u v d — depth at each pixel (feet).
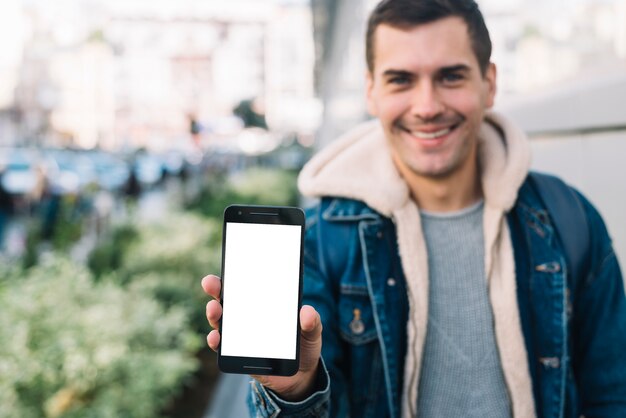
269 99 286.66
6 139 166.71
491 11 11.30
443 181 4.85
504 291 4.66
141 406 11.24
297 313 3.91
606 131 7.41
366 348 4.65
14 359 10.54
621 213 7.02
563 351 4.61
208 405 15.57
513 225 4.86
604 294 4.79
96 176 70.23
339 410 4.45
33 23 177.68
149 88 268.62
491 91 5.04
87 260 21.53
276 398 3.89
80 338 11.23
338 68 45.83
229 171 108.88
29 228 27.27
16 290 12.66
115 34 266.36
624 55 7.13
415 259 4.70
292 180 66.39
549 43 9.62
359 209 4.83
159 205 63.62
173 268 20.30
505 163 4.81
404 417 4.59
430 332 4.74
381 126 5.05
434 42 4.52
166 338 13.51
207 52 282.77
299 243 4.00
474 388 4.64
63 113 191.31
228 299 3.97
